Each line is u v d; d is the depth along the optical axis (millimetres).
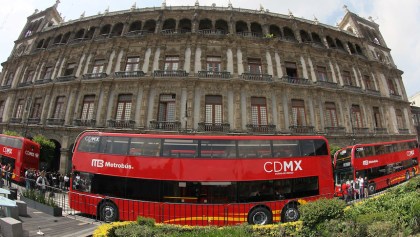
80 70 31516
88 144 16750
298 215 15195
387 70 40156
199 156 15273
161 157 15336
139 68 29250
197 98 27797
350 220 9719
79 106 29844
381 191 24047
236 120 27312
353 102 33688
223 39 30109
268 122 28203
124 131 26984
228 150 15477
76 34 35250
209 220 14516
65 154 29016
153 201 14875
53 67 34188
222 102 27891
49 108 32219
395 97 39344
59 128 29766
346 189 20234
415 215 9594
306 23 34312
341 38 37469
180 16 31594
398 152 27234
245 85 28672
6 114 36188
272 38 30953
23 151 24250
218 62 29656
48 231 11766
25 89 35594
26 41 40406
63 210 17969
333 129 30516
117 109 28562
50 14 41969
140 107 27812
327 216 10125
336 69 33812
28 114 33594
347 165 22406
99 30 33281
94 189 15773
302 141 16594
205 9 31500
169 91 27953
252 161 15453
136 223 10406
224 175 15047
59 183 25688
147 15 32125
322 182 16188
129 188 15250
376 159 24188
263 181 15305
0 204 10570
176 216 14594
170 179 14977
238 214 14672
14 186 22938
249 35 30828
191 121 26719
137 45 30547
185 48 29734
